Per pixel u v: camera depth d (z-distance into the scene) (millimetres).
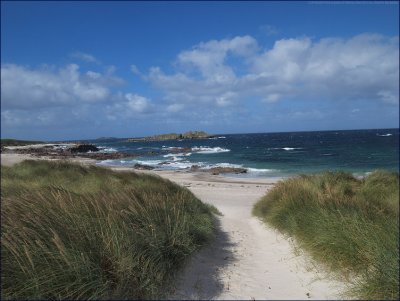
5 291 3826
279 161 44625
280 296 4488
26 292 3842
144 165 40406
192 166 39156
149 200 7168
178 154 60125
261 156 52344
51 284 3908
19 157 48312
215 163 44125
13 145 88125
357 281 4512
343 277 4805
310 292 4555
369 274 4449
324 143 86500
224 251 6734
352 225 5621
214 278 5090
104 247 4531
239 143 101562
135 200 6902
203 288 4703
